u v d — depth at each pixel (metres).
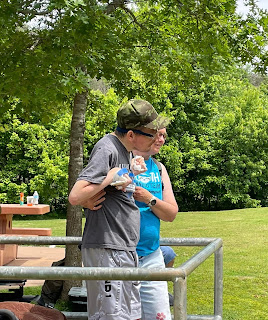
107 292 2.52
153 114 2.74
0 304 2.84
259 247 11.26
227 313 6.27
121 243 2.57
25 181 32.06
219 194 33.28
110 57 6.76
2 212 9.78
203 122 32.38
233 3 7.04
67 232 7.13
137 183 3.13
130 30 7.97
